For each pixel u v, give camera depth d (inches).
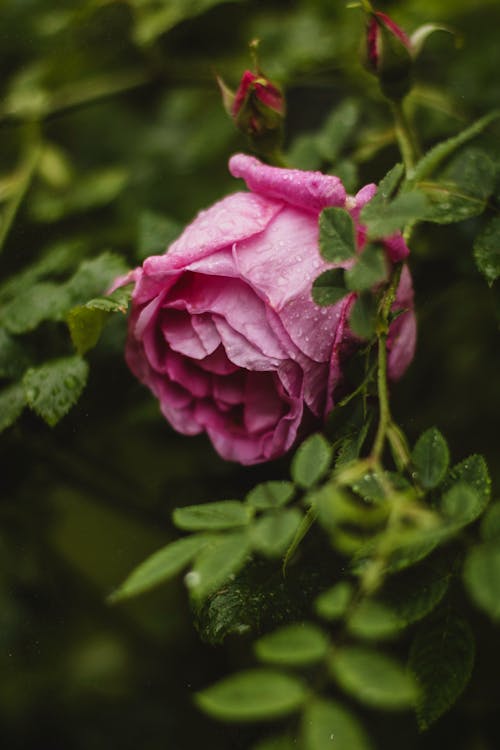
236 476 27.9
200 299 23.1
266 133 25.6
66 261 26.9
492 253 22.9
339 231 20.9
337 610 17.8
